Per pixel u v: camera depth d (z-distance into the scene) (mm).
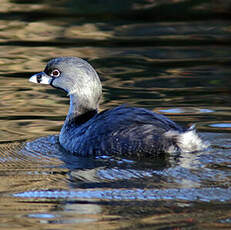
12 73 18594
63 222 8703
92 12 26438
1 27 24062
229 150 11695
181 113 14664
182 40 22359
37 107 15727
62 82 13664
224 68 18828
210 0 27672
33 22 24828
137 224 8523
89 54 20484
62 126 14250
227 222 8484
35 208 9281
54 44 21859
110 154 11734
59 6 27328
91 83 13438
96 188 10078
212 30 23609
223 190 9648
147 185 10023
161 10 26547
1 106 15766
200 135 12789
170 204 9188
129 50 21062
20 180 10664
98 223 8617
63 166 11484
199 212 8852
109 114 12141
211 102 15555
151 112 11953
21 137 13500
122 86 17172
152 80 17750
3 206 9383
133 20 25234
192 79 17750
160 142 11383
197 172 10508
